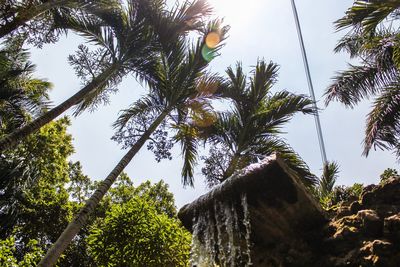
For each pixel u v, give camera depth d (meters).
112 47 9.32
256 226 3.55
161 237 10.23
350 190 6.09
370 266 2.78
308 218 3.47
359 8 6.79
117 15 9.27
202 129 9.05
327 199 6.62
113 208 11.45
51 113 8.25
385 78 8.34
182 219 4.03
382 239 2.92
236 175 3.50
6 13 8.09
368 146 8.28
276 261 3.42
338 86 8.62
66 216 15.88
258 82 9.05
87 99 9.60
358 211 3.40
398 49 7.40
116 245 10.26
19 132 7.62
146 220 10.62
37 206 15.59
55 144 18.33
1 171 14.00
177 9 8.92
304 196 3.33
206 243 3.82
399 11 7.05
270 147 8.27
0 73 11.16
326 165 8.99
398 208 3.19
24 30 9.41
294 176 3.36
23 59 11.72
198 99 9.09
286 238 3.54
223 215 3.61
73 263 15.79
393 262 2.72
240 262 3.56
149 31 9.07
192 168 9.12
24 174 14.79
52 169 18.30
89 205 7.11
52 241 15.86
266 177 3.28
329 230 3.33
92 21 9.30
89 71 9.37
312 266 3.20
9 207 14.55
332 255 3.13
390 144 8.30
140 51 9.21
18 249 14.95
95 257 10.57
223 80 9.16
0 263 8.90
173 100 9.16
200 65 9.04
